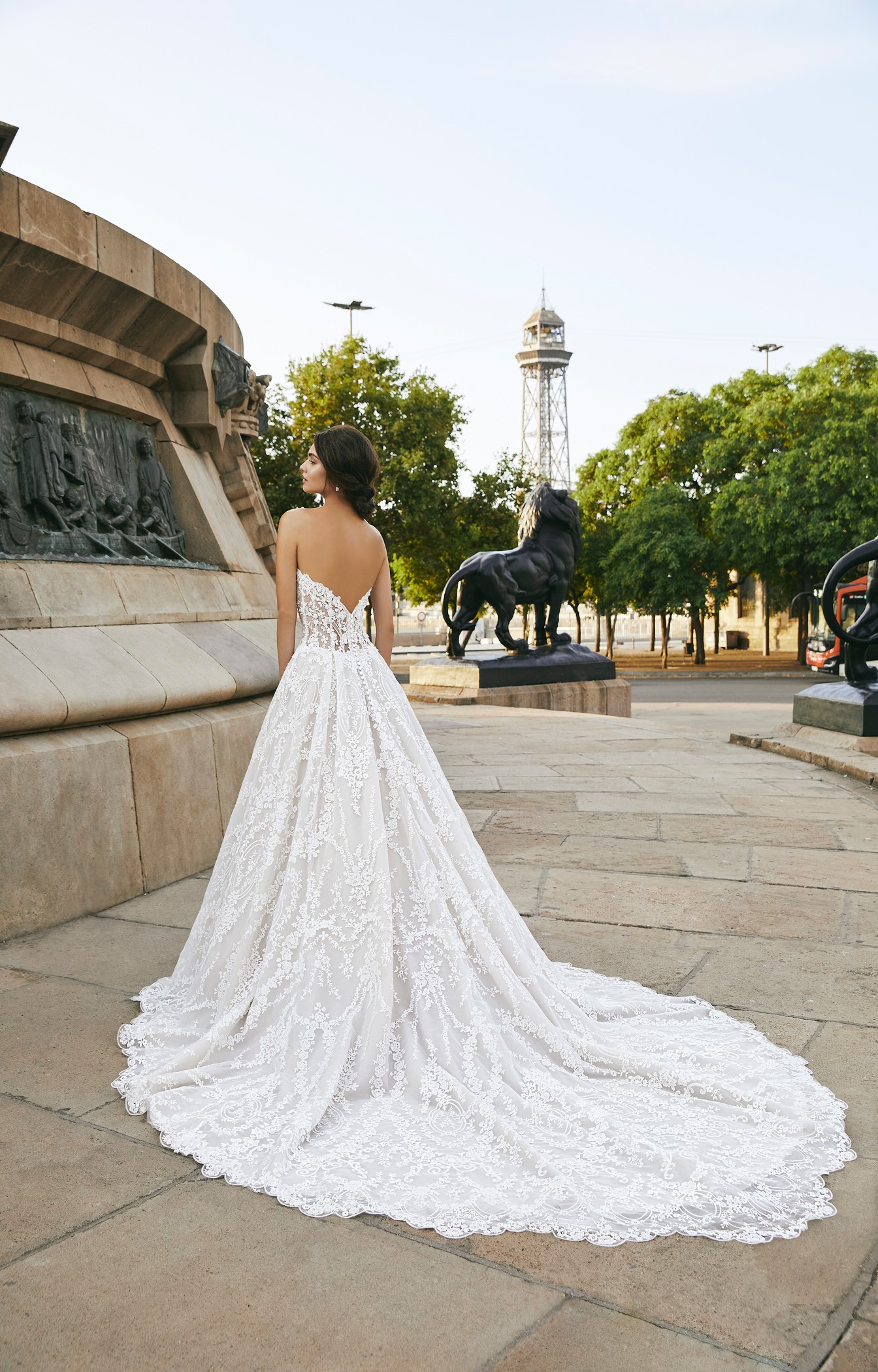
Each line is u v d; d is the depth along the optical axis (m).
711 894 4.34
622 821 5.83
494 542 32.19
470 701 13.78
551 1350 1.63
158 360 5.69
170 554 5.39
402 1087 2.47
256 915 2.71
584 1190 2.07
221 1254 1.87
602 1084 2.54
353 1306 1.73
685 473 34.81
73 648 4.14
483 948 2.67
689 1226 1.96
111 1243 1.89
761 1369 1.59
